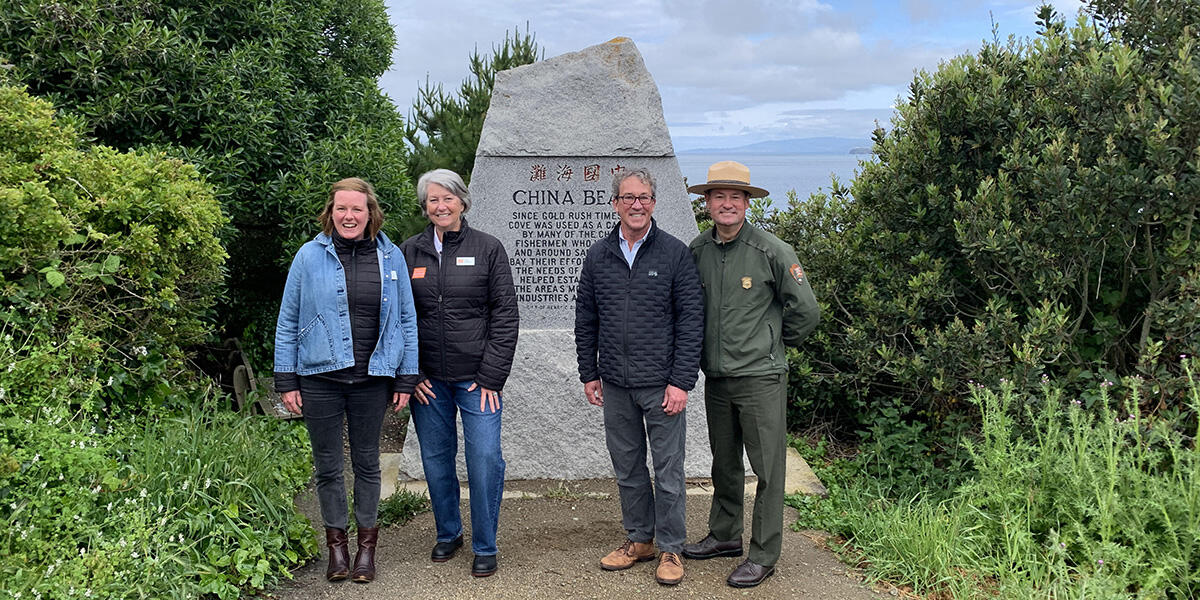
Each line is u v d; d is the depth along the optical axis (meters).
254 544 3.64
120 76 5.31
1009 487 4.03
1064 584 3.47
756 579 3.71
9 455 3.23
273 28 6.18
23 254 3.89
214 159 5.55
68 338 3.88
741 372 3.57
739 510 3.97
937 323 5.68
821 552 4.16
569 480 5.25
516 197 5.18
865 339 5.60
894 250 5.62
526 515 4.64
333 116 6.59
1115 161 4.46
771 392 3.60
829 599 3.63
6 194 3.75
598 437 5.26
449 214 3.56
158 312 4.55
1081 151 4.82
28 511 3.18
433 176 3.57
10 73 4.94
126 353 4.45
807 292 3.58
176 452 3.87
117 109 5.31
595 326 3.78
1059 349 4.71
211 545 3.55
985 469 4.15
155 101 5.56
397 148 6.69
